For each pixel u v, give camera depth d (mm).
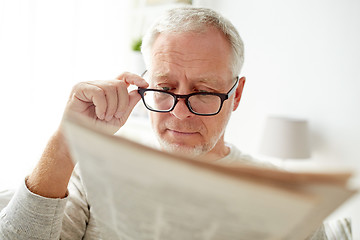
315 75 2377
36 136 3199
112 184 403
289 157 2184
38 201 668
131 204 413
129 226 458
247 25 2779
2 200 1022
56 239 705
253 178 293
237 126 2855
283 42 2549
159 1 3123
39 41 3160
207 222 375
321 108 2350
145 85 907
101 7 3396
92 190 461
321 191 283
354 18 2174
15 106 3115
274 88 2607
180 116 898
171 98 915
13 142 3104
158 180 341
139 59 2857
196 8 945
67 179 711
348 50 2205
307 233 363
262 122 2670
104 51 3443
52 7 3184
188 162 304
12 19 3021
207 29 882
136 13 3348
